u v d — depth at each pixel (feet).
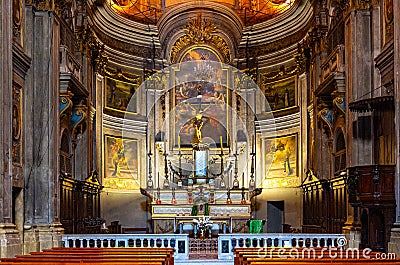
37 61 55.36
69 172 67.05
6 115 46.47
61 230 55.47
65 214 61.16
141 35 90.79
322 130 72.33
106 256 36.96
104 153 83.30
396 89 46.32
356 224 55.83
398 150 45.44
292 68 85.20
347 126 58.39
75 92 65.41
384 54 51.78
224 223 73.31
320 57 74.02
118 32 87.51
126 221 84.94
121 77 87.76
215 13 91.86
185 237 55.72
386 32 53.62
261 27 90.53
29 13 54.70
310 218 76.38
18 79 51.98
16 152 51.19
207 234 69.72
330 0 71.61
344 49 60.80
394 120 50.47
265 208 86.38
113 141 85.46
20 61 51.75
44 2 55.77
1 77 45.68
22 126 52.85
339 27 65.87
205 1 91.15
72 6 70.38
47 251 41.78
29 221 53.57
